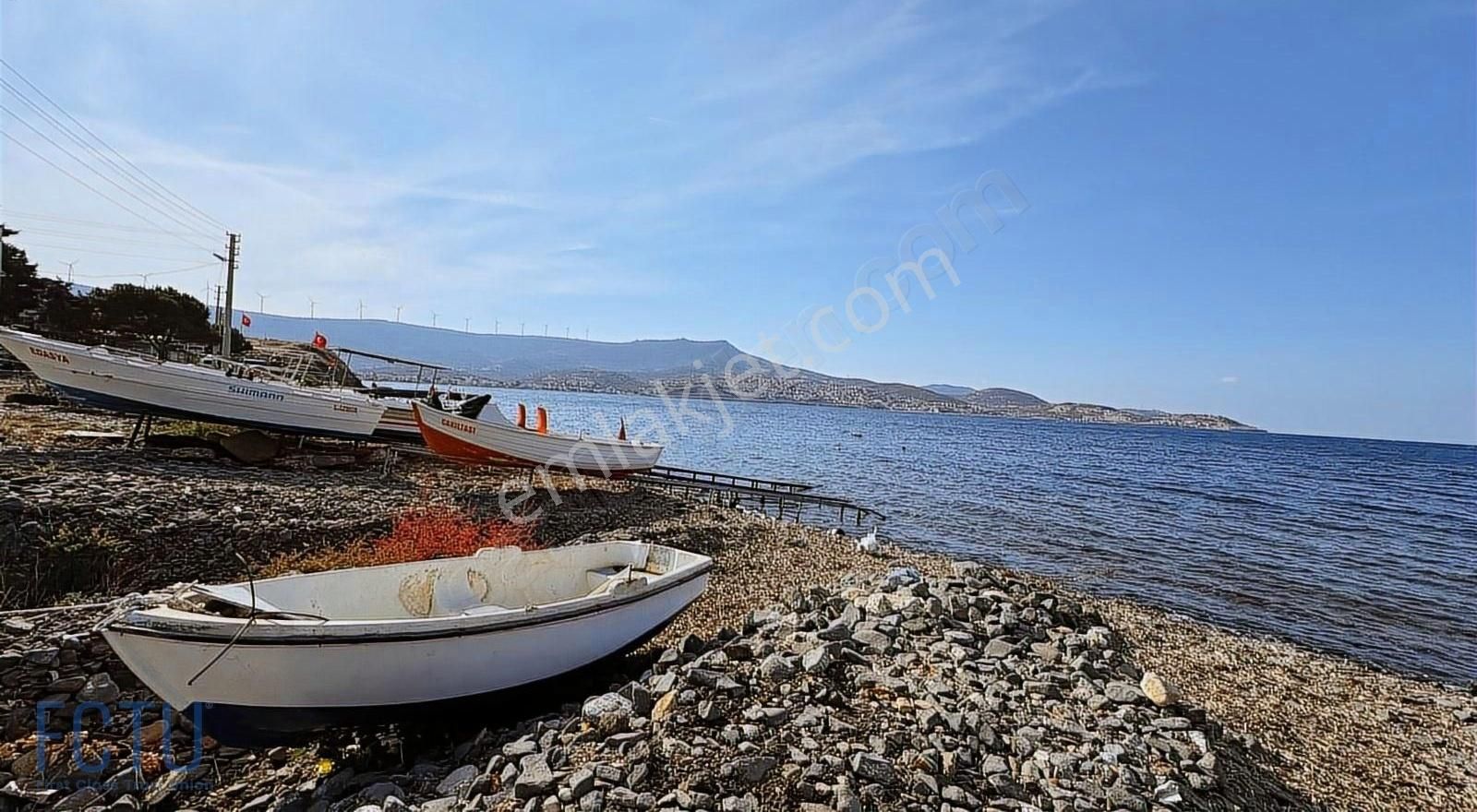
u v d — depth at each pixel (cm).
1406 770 807
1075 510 3075
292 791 619
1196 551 2306
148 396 1606
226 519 1146
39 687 673
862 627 805
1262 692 1035
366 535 1252
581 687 784
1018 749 593
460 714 686
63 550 942
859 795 507
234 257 2845
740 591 1352
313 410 1828
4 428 1639
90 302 3809
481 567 857
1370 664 1298
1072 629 954
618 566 988
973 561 1977
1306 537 2698
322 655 594
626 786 504
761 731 571
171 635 553
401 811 520
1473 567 2272
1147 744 630
